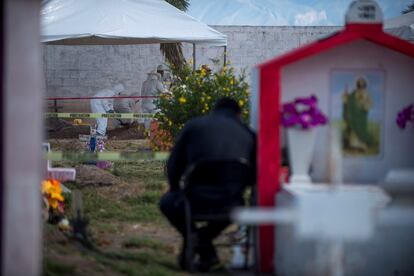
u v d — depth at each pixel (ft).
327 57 39.09
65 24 93.76
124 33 93.50
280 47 153.89
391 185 33.83
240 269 40.57
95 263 39.47
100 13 95.50
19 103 28.14
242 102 65.62
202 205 38.29
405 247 34.35
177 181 40.88
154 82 124.06
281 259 36.40
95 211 58.03
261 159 37.58
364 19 38.19
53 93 148.87
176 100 70.18
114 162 87.76
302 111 37.19
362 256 34.12
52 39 92.63
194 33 96.22
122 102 135.13
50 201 48.03
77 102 149.07
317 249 32.32
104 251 43.98
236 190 38.37
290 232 34.45
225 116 40.24
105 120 117.60
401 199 33.86
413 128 39.70
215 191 38.22
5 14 27.94
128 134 128.98
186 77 73.10
